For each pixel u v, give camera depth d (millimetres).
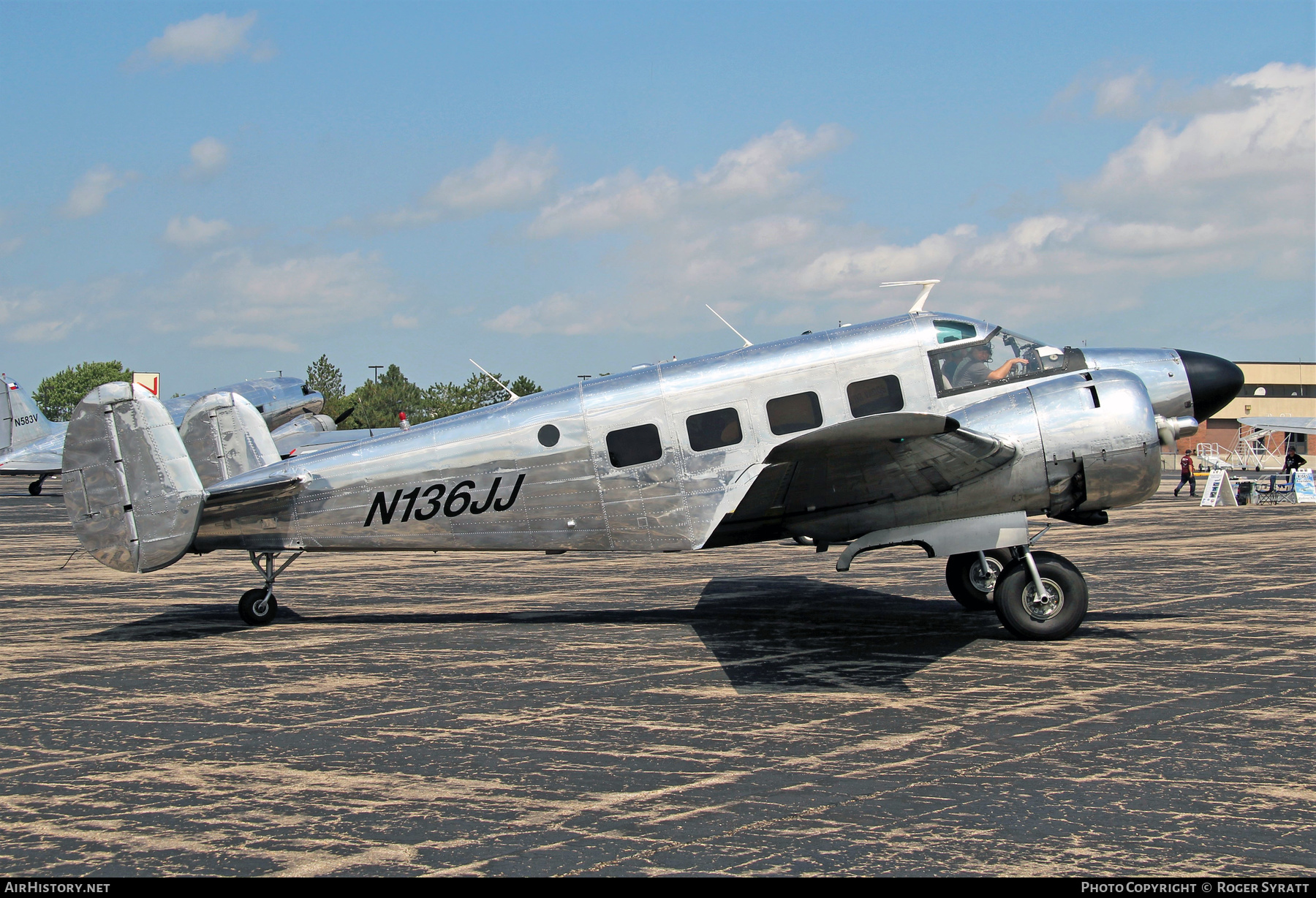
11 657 8812
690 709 6664
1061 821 4582
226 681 7793
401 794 5086
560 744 5922
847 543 9711
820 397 9703
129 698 7238
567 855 4301
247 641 9578
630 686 7383
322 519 10445
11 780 5410
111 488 10094
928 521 9188
